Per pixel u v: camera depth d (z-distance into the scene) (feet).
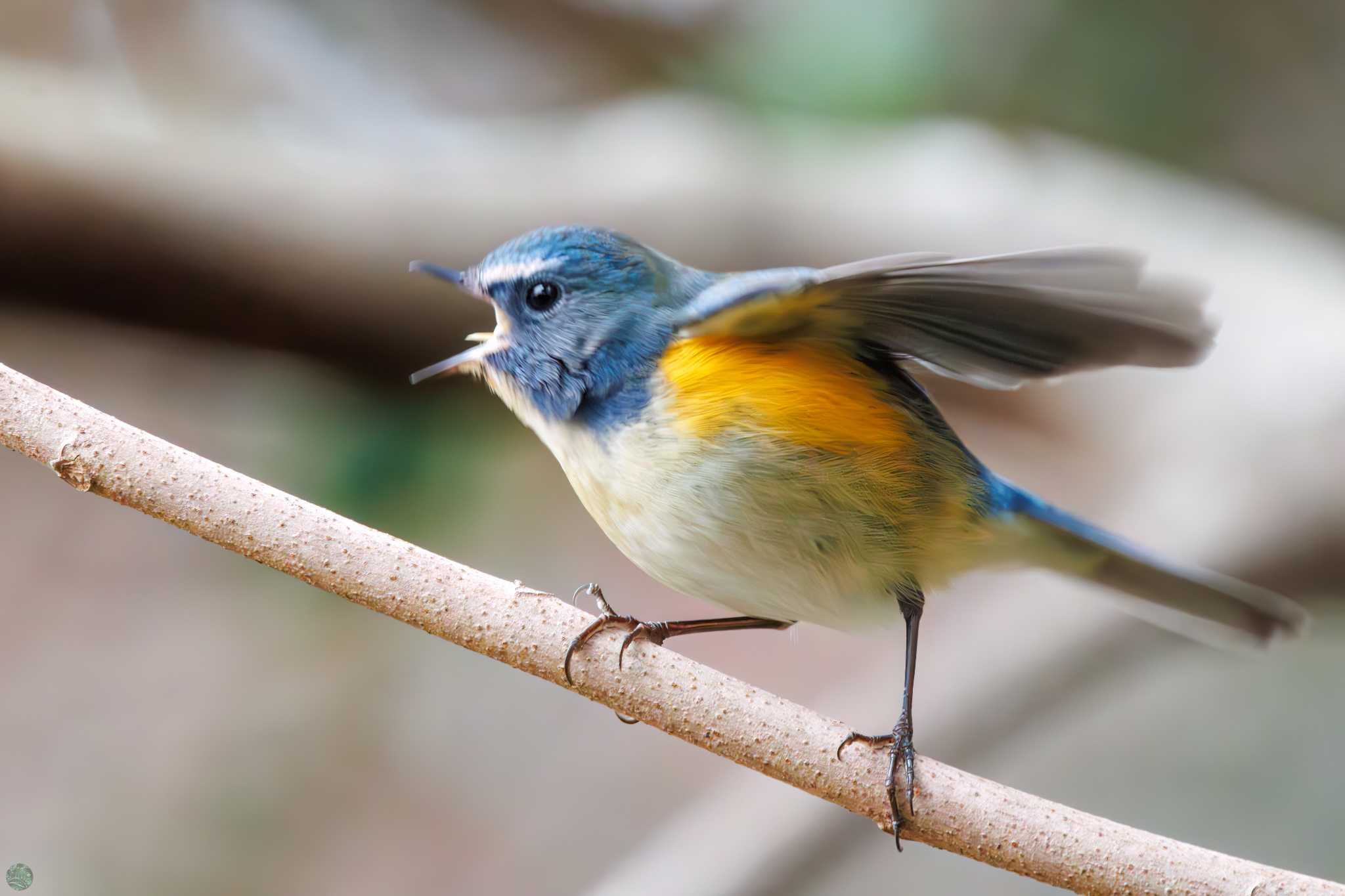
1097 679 30.55
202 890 32.24
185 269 30.40
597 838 34.73
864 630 21.15
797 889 28.45
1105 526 33.88
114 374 32.83
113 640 34.76
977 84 37.91
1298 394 31.99
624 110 37.50
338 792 34.06
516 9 38.70
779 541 19.39
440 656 36.24
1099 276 16.02
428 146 36.91
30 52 35.32
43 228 29.32
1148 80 38.73
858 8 37.14
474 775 35.37
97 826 32.27
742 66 37.50
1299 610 23.49
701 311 19.04
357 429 32.50
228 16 37.27
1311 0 38.75
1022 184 35.65
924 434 20.13
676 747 36.96
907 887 34.71
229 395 32.73
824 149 36.40
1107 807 34.71
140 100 34.99
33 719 33.40
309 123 36.83
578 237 20.83
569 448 20.42
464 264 31.86
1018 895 34.17
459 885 33.37
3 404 16.14
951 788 16.38
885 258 16.26
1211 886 15.52
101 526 36.22
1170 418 34.14
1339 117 39.22
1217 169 39.47
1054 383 20.03
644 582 36.73
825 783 16.51
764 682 36.35
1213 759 35.12
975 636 31.68
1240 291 34.35
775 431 19.06
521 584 16.79
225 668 34.71
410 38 38.78
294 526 16.28
